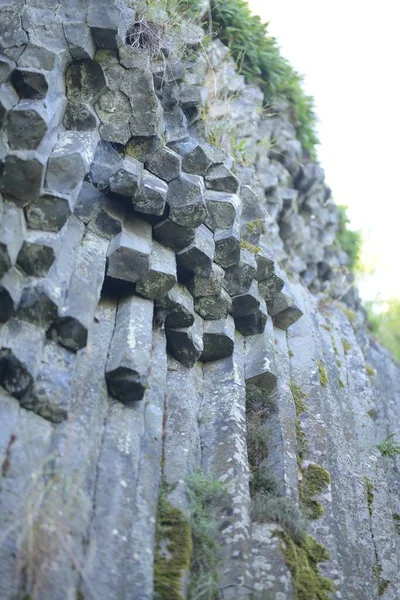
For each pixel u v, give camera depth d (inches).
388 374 457.7
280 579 225.5
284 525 245.3
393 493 348.2
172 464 235.9
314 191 454.9
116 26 255.1
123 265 249.4
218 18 422.6
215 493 236.7
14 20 245.3
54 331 218.4
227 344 282.2
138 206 258.5
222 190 296.5
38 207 223.3
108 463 211.6
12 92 231.8
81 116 252.1
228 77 398.3
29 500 188.2
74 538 190.4
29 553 179.6
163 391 246.8
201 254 272.5
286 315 332.2
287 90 451.5
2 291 208.5
